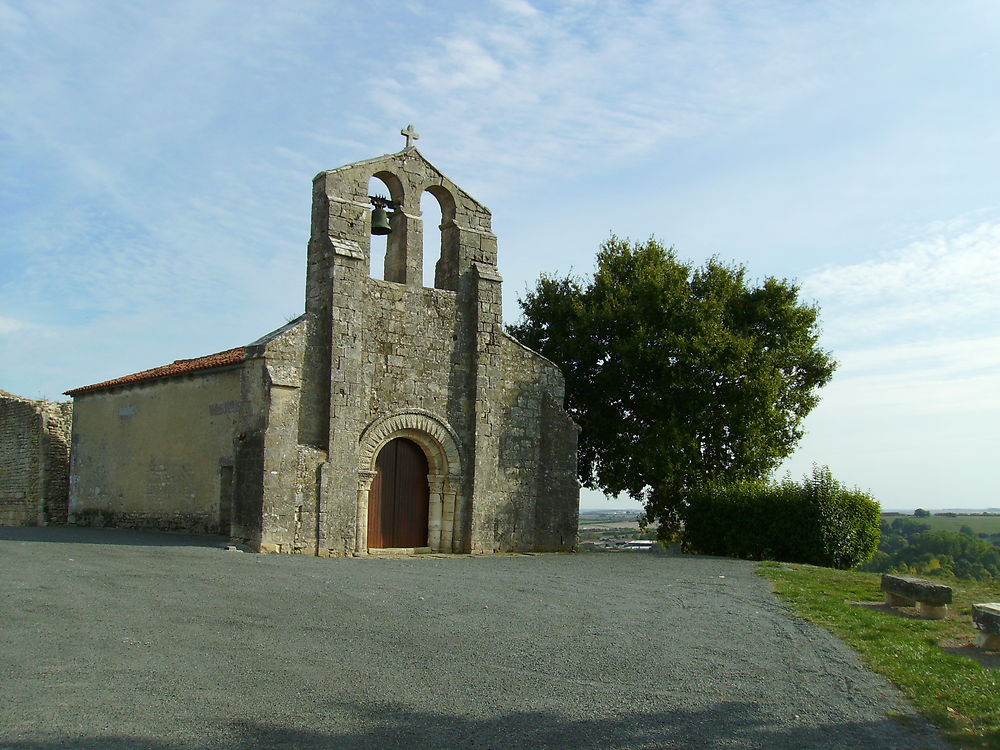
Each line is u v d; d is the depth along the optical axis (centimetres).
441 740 739
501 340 2553
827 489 2434
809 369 3372
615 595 1554
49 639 1009
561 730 775
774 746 751
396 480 2423
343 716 787
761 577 1898
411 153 2494
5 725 723
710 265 3288
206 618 1156
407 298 2406
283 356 2180
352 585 1504
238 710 790
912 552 5888
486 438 2489
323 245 2288
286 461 2123
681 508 3053
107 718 754
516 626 1206
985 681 959
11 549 1855
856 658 1077
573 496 2638
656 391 3094
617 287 3234
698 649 1105
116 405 3028
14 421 3441
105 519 2992
